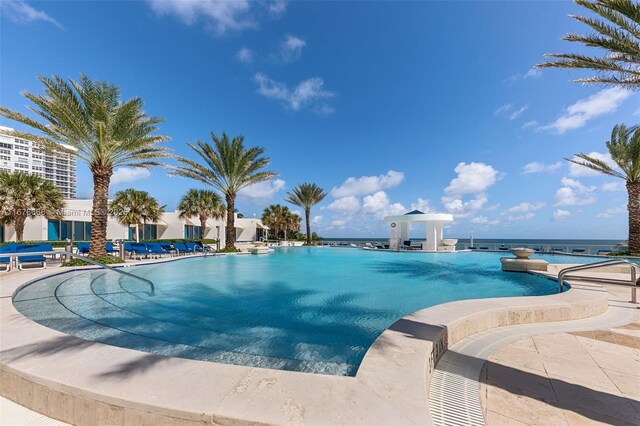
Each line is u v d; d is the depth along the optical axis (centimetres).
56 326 465
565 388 276
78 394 213
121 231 2947
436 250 2269
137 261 1340
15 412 229
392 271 1180
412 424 181
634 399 256
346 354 372
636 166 1655
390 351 290
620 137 1672
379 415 188
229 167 2067
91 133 1193
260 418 182
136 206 2659
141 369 239
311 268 1271
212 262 1510
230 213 2147
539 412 238
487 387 279
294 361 351
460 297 707
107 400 204
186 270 1182
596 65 831
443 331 361
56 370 236
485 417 232
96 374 230
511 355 354
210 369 241
